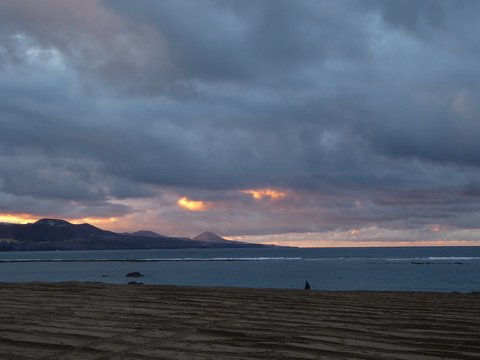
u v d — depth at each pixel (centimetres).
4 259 16650
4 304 895
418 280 4816
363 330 645
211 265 10100
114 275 6325
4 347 548
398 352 525
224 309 830
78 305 880
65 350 534
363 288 3741
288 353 517
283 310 818
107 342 573
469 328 659
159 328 659
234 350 531
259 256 19112
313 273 6338
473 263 9419
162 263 11825
